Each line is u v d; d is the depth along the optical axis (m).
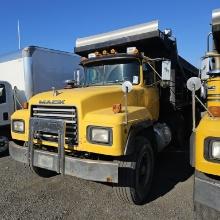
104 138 4.32
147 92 6.20
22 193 5.35
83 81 6.82
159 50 7.66
